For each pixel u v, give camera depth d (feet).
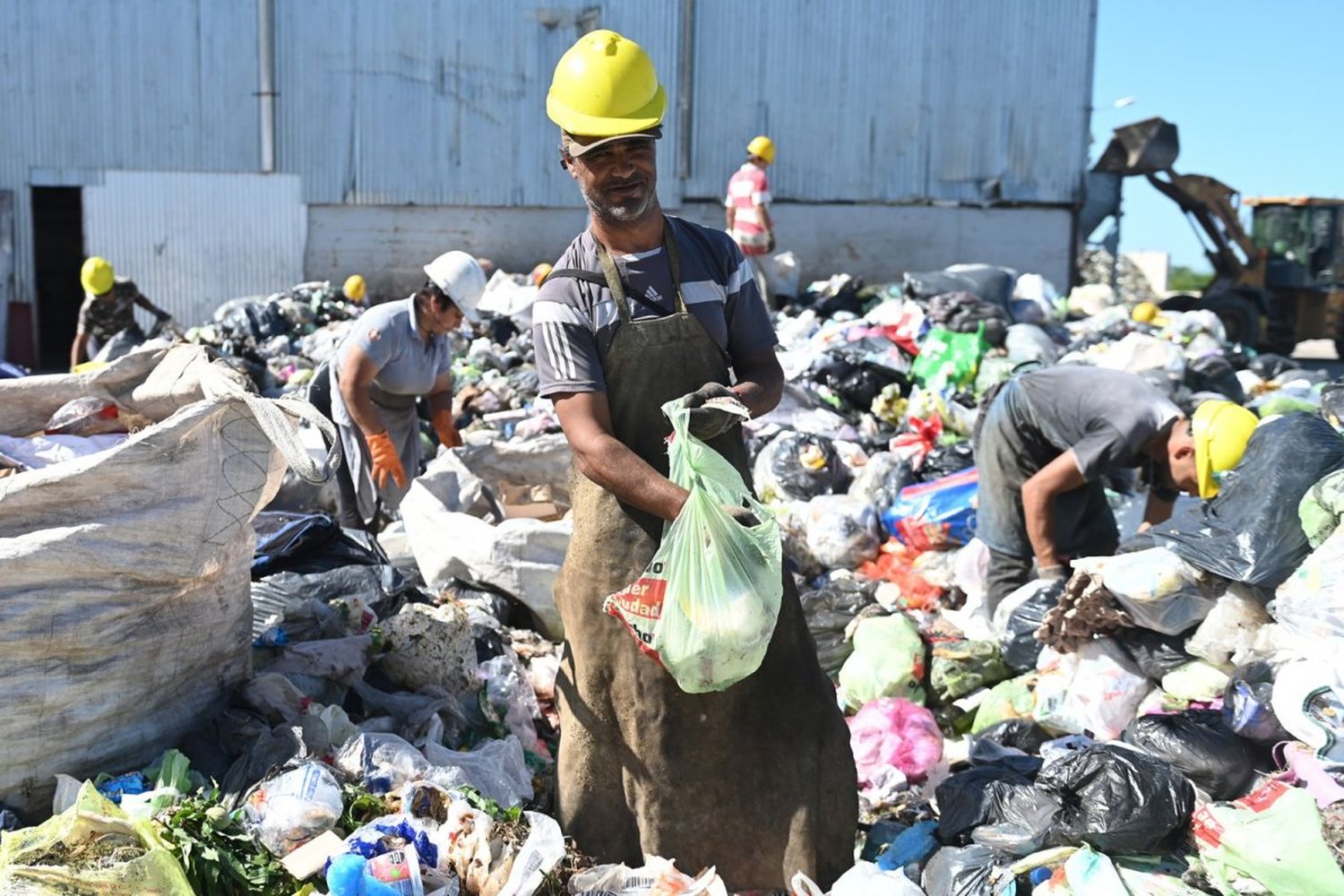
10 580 9.00
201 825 8.98
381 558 14.97
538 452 19.60
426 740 11.05
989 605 16.22
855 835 10.32
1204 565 11.48
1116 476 24.30
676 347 9.29
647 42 50.80
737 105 52.24
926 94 53.67
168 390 12.84
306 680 11.41
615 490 9.02
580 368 9.14
